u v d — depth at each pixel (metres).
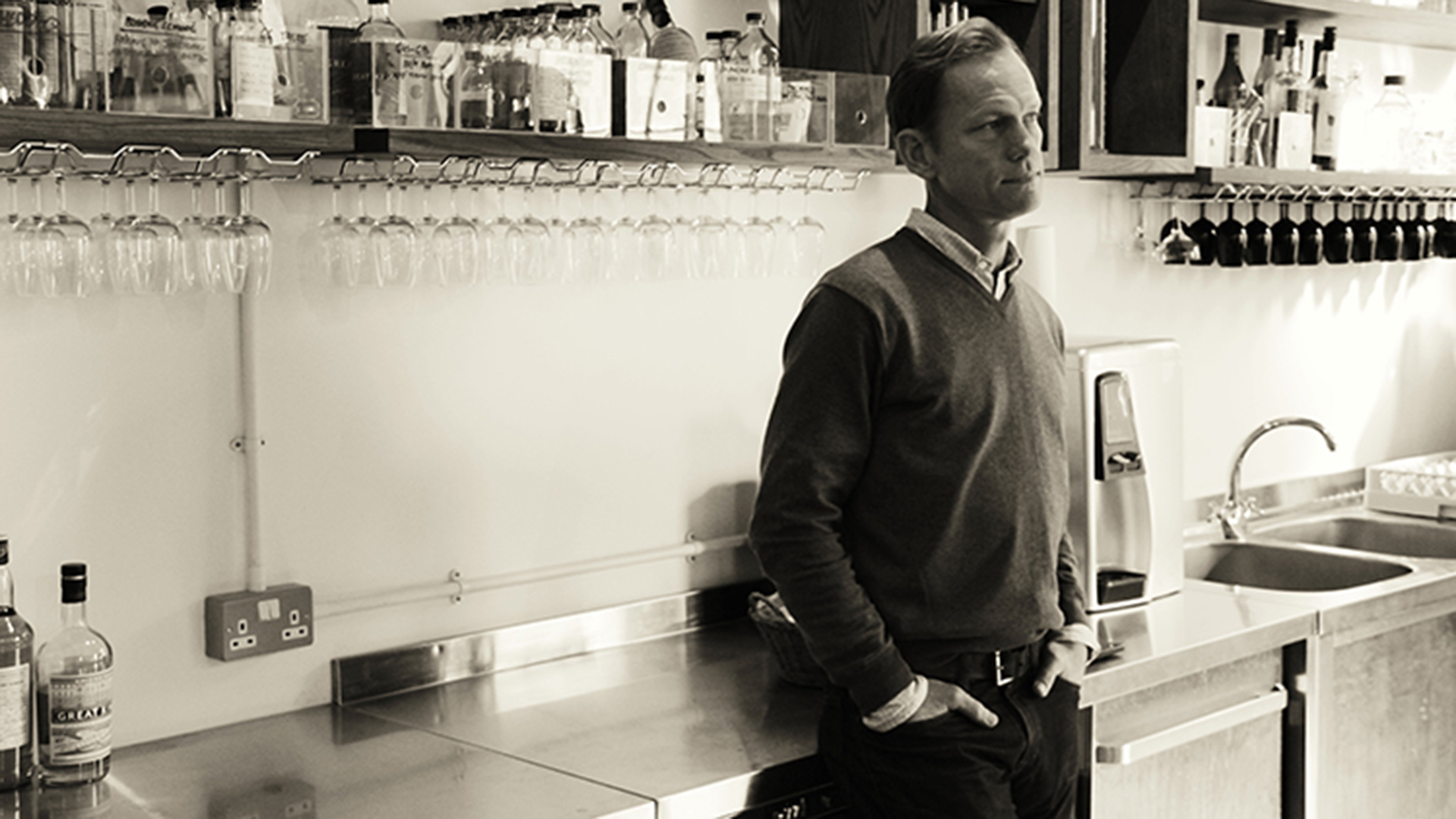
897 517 1.90
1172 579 2.91
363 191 2.24
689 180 2.63
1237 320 3.77
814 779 2.01
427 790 1.87
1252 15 3.45
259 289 1.98
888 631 1.93
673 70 2.22
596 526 2.58
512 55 2.03
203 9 1.83
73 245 1.82
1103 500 2.77
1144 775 2.49
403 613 2.35
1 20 1.62
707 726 2.13
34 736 1.90
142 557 2.06
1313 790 2.79
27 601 1.96
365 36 1.96
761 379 2.83
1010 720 1.97
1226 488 3.77
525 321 2.45
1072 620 2.12
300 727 2.15
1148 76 3.13
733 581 2.81
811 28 2.74
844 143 2.48
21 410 1.94
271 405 2.17
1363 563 3.28
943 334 1.89
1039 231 2.95
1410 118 3.79
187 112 1.75
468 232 2.17
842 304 1.88
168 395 2.07
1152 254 3.52
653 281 2.63
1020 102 1.92
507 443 2.45
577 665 2.49
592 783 1.88
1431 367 4.36
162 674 2.09
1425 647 3.08
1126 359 2.78
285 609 2.17
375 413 2.28
